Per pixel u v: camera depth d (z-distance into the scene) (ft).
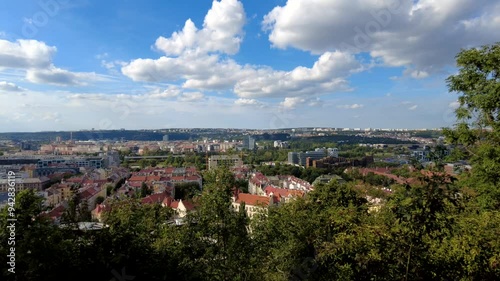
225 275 40.86
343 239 29.35
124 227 33.76
